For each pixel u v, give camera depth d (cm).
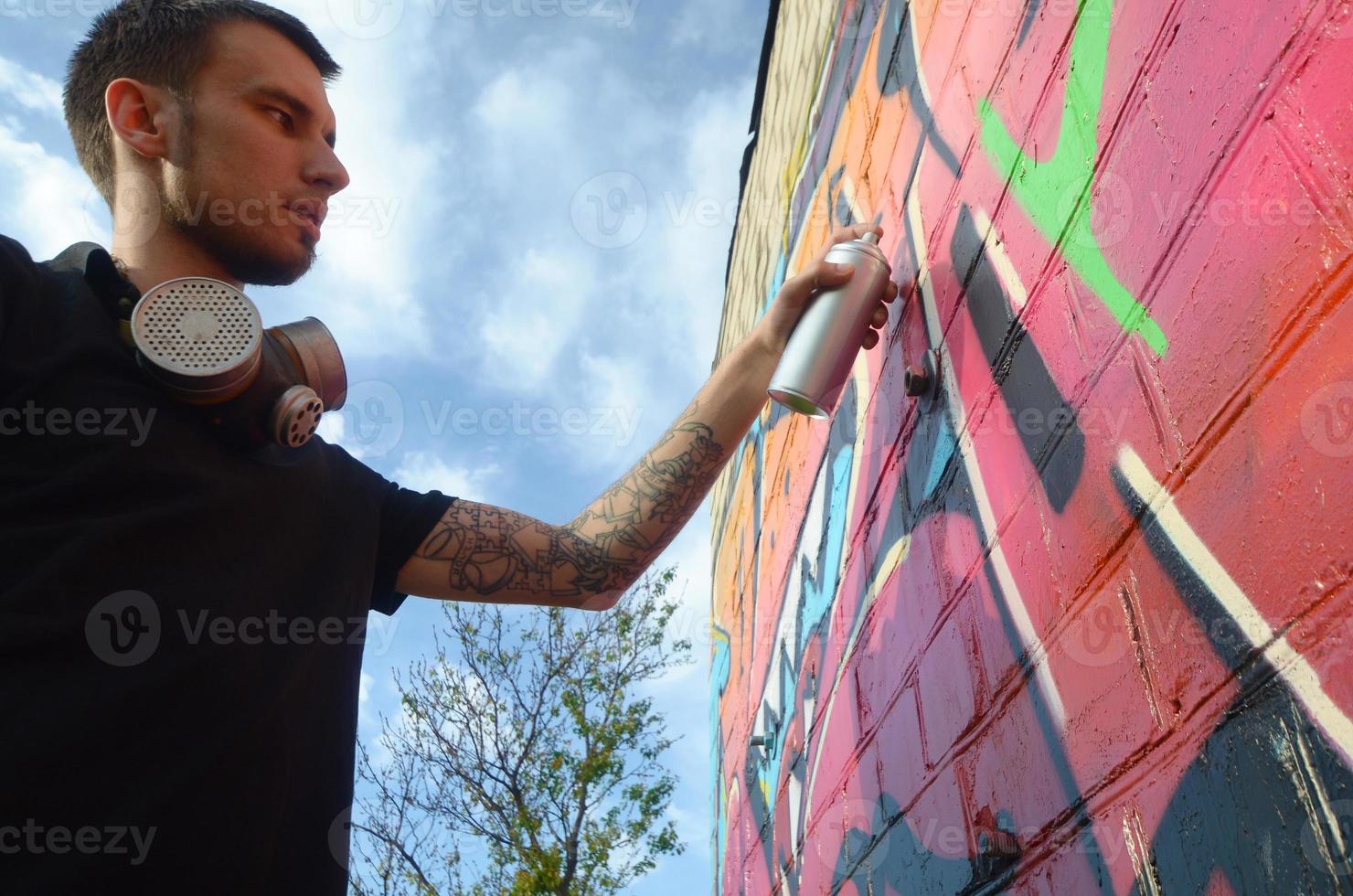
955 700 154
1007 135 152
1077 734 114
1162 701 97
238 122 109
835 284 167
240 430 96
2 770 71
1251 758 83
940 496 167
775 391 155
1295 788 77
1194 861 91
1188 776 92
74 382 87
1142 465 105
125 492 85
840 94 294
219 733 83
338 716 100
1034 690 126
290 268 113
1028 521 132
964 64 177
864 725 210
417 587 128
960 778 150
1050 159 135
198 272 108
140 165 109
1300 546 79
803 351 157
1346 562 73
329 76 123
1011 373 142
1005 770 133
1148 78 110
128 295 97
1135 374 107
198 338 92
